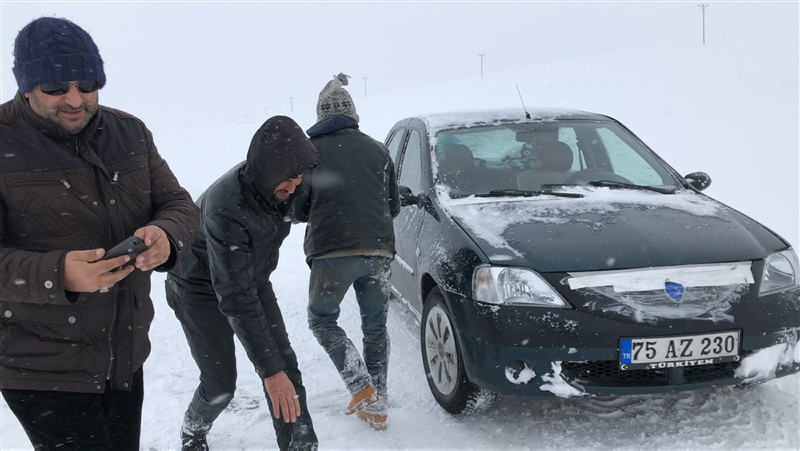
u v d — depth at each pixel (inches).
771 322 114.0
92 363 76.7
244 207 94.1
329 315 132.3
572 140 172.7
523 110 186.7
